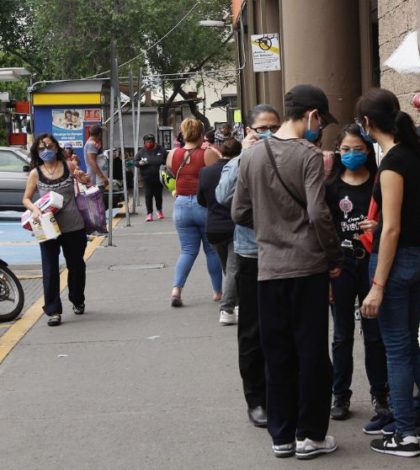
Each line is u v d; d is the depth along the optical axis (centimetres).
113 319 1557
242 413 1012
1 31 6456
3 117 5250
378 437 909
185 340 1375
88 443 935
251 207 871
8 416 1037
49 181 1516
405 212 801
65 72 5906
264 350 863
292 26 2080
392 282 812
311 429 852
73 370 1230
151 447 916
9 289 1568
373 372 928
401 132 794
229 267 1437
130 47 5894
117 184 3516
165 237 2733
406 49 1087
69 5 5806
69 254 1571
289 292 839
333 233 806
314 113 828
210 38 6425
